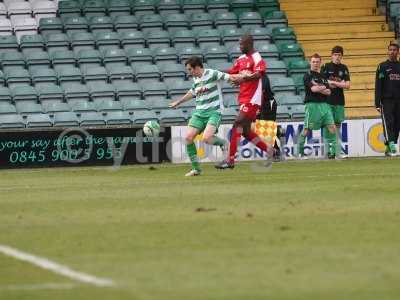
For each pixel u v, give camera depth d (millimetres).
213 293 24625
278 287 25203
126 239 32875
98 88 82000
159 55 85875
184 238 32781
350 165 65438
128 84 82625
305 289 24938
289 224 35375
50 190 50844
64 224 36719
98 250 30953
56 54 85188
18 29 89375
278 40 89688
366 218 36531
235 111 79500
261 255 29531
